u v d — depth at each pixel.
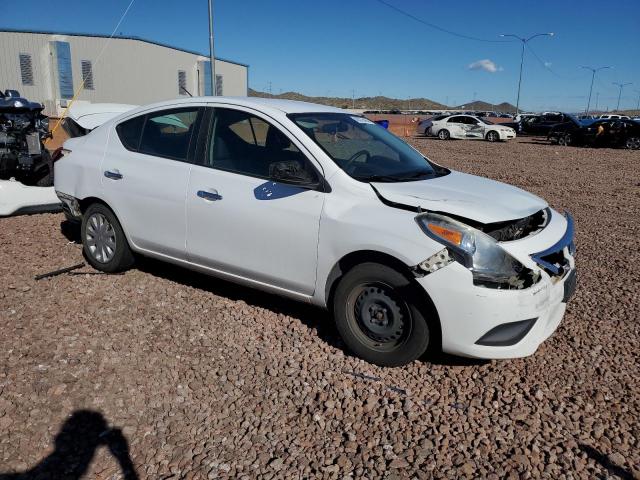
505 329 3.37
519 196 4.03
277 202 3.94
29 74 35.66
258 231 4.03
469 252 3.29
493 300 3.28
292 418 3.17
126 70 37.84
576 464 2.85
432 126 32.25
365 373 3.64
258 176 4.12
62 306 4.45
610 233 8.01
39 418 3.06
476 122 31.45
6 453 2.79
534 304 3.37
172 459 2.81
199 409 3.21
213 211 4.24
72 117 8.06
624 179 14.47
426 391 3.46
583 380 3.66
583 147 26.89
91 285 4.91
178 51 40.28
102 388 3.35
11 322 4.12
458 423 3.17
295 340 4.04
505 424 3.17
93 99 37.12
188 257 4.53
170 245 4.59
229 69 43.31
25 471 2.69
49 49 35.50
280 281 4.04
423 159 4.76
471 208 3.50
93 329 4.08
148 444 2.91
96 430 2.99
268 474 2.72
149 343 3.91
